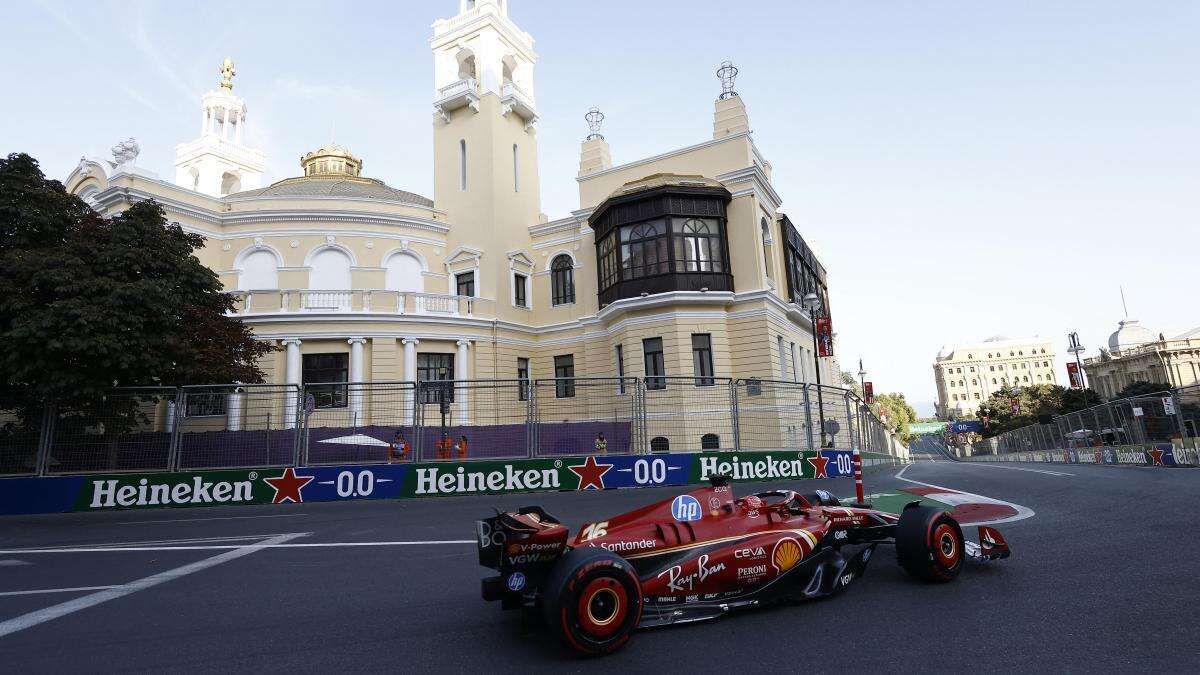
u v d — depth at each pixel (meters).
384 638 4.91
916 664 3.95
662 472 14.63
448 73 35.34
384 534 9.91
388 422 14.45
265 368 25.02
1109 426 23.59
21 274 14.22
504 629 5.05
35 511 13.33
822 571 5.42
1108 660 3.87
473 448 14.34
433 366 27.66
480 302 29.64
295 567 7.67
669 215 25.47
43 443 13.79
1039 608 4.88
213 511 13.35
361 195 31.69
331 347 25.95
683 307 25.09
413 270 30.59
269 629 5.22
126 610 5.88
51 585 6.97
